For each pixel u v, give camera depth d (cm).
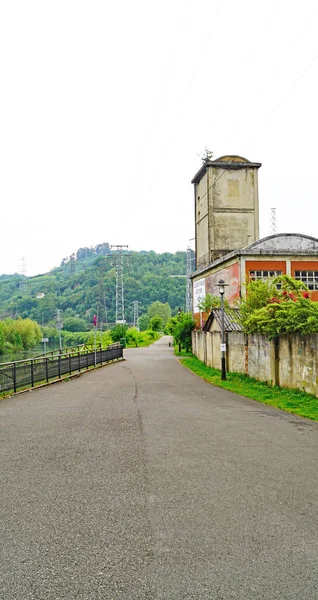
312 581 376
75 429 1012
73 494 583
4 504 551
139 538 454
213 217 3959
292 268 2838
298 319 1491
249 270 2820
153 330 10562
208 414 1216
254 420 1120
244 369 2139
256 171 4006
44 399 1570
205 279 3697
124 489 601
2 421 1127
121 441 885
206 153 4047
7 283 19338
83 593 359
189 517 507
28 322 9394
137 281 14750
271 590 363
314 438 912
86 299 13412
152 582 374
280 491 594
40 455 783
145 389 1858
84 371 2750
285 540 451
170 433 960
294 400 1395
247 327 2050
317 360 1392
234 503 550
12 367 1731
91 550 429
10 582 375
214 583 372
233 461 737
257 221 3991
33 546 438
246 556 417
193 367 2966
